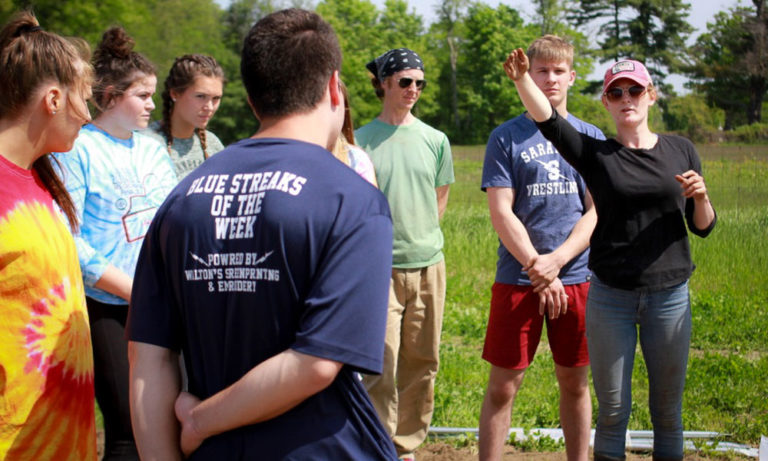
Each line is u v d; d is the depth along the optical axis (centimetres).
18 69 209
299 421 166
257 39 174
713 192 1268
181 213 173
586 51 7594
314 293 161
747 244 871
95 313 308
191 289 171
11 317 207
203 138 439
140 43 3691
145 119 327
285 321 165
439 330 420
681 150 335
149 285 180
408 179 415
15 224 207
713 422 455
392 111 426
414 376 420
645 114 332
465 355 606
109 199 317
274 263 162
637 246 326
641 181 321
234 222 166
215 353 171
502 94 8819
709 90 5016
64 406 222
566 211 366
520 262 356
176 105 419
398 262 409
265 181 167
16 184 212
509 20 8925
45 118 217
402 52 421
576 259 367
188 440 170
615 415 341
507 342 365
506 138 371
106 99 319
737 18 4569
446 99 9638
